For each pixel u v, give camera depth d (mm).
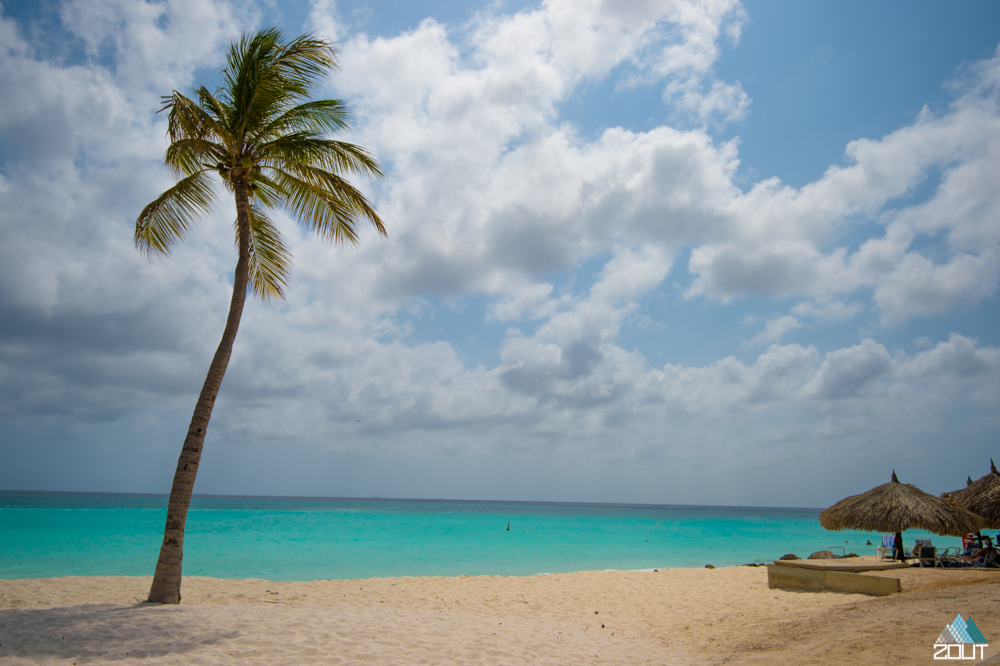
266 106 11008
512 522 61969
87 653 6496
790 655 7047
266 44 11016
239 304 10617
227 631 7602
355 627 8414
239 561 21938
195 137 10352
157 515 51312
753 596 13273
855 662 6016
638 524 64188
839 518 16656
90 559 20297
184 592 12602
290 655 6824
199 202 11633
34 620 7770
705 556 28359
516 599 13375
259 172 11836
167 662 6320
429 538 35562
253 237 12734
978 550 16031
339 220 12227
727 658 7785
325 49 11156
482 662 7207
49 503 79812
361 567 21469
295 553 24969
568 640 9008
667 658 8062
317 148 11109
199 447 9977
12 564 19078
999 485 16938
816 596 12781
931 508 15273
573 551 29469
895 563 14703
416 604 12344
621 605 12680
